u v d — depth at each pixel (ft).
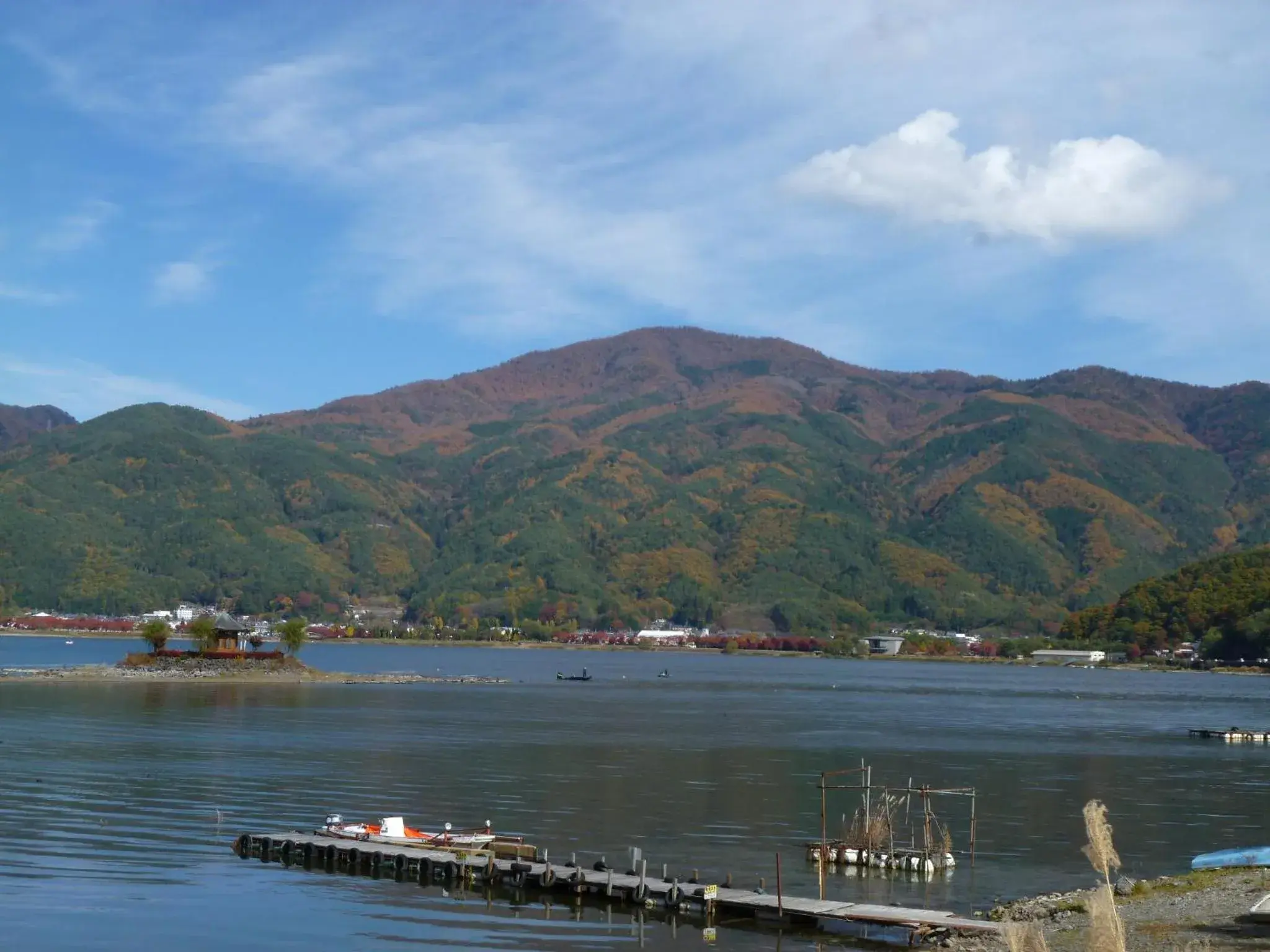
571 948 160.76
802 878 203.00
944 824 258.16
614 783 305.12
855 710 619.26
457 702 587.68
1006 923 110.01
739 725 497.05
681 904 181.57
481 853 204.54
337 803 260.21
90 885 184.55
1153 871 211.61
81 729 387.96
